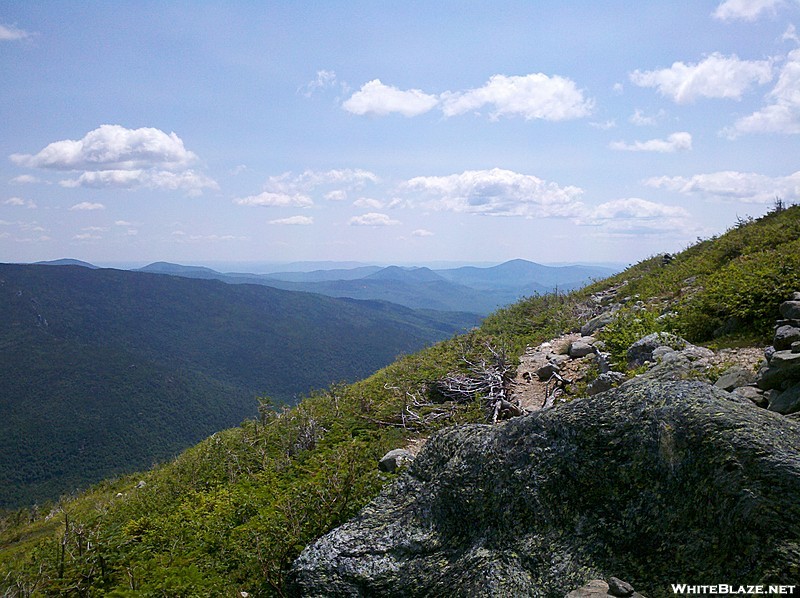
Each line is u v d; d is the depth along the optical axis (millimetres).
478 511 5590
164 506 13719
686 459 4406
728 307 10977
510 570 4879
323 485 8570
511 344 17547
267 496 11031
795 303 9359
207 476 14922
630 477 4719
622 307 17672
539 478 5254
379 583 5621
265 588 7340
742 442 4160
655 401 4938
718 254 17891
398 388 15406
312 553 6113
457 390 14023
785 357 6902
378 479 8438
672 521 4289
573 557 4656
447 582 5273
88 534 10461
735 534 3855
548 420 5551
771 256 12727
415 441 11898
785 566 3467
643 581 4172
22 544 20062
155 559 9320
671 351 10195
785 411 6383
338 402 16500
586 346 14422
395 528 6062
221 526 10367
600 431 5090
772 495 3789
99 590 8656
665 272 20703
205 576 8312
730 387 7719
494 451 5797
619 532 4547
